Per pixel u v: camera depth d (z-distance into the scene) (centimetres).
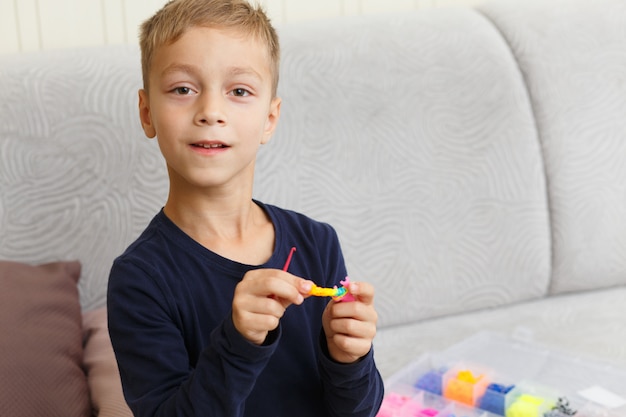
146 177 155
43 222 150
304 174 164
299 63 165
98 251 153
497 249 178
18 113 149
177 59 85
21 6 170
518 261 180
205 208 90
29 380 122
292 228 97
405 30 177
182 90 85
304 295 78
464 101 175
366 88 169
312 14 193
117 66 158
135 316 85
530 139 180
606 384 143
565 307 179
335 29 174
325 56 168
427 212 173
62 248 151
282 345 90
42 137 150
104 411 122
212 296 87
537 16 187
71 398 124
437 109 174
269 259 91
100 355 136
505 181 178
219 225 91
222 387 76
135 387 84
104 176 153
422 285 173
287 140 163
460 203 175
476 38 180
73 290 144
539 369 149
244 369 76
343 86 167
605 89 186
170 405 79
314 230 98
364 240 168
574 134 183
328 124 166
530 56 183
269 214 96
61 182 151
